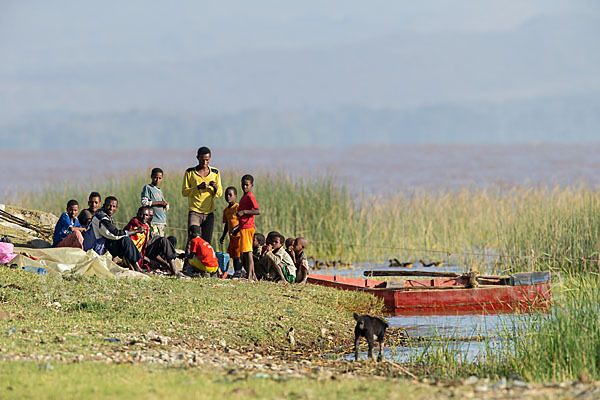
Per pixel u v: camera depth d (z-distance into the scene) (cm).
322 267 8144
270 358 4053
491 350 4266
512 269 7206
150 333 4072
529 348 4031
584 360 3650
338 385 3055
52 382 2894
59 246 5831
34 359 3291
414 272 6544
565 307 4219
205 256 5894
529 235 7494
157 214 6144
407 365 4025
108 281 5128
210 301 4966
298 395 2855
